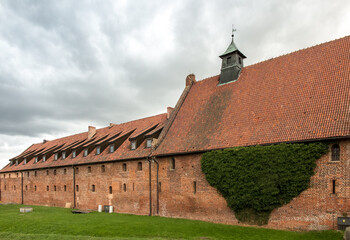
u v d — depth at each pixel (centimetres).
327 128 1805
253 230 1948
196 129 2678
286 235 1773
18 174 5494
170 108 3350
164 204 2722
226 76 2911
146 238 1880
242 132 2255
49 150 5031
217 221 2267
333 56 2241
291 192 1869
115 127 4400
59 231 2248
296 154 1866
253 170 2034
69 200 4059
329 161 1773
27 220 2725
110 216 2884
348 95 1905
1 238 1986
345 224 1670
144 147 3086
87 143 4259
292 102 2173
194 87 3269
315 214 1789
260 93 2470
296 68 2408
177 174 2625
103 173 3497
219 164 2241
